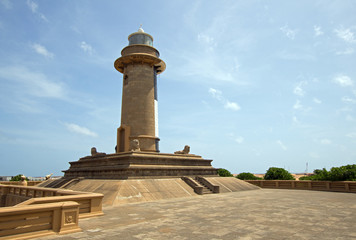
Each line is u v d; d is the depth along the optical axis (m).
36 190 19.70
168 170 28.88
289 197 23.97
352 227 11.40
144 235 9.95
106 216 13.91
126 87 35.59
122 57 35.28
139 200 20.22
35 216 9.85
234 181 35.06
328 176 32.41
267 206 17.81
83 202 13.60
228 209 16.44
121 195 20.12
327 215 14.39
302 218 13.45
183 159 32.56
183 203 19.33
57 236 9.78
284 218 13.44
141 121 33.69
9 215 9.13
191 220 12.85
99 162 31.75
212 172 36.03
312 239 9.45
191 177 30.98
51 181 35.06
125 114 34.62
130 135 33.16
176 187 25.80
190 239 9.38
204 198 22.83
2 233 8.88
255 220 12.88
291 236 9.85
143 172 26.11
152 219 13.10
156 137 34.19
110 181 23.95
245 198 22.95
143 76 35.34
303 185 34.09
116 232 10.41
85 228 11.11
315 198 23.17
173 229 10.95
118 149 33.50
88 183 25.81
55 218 10.29
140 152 28.00
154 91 36.53
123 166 26.48
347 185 29.77
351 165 32.31
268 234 10.13
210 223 12.14
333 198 23.16
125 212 15.20
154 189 23.33
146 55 34.78
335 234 10.17
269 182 37.50
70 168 38.38
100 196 14.22
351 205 18.45
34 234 9.54
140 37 37.25
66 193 16.03
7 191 25.56
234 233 10.27
